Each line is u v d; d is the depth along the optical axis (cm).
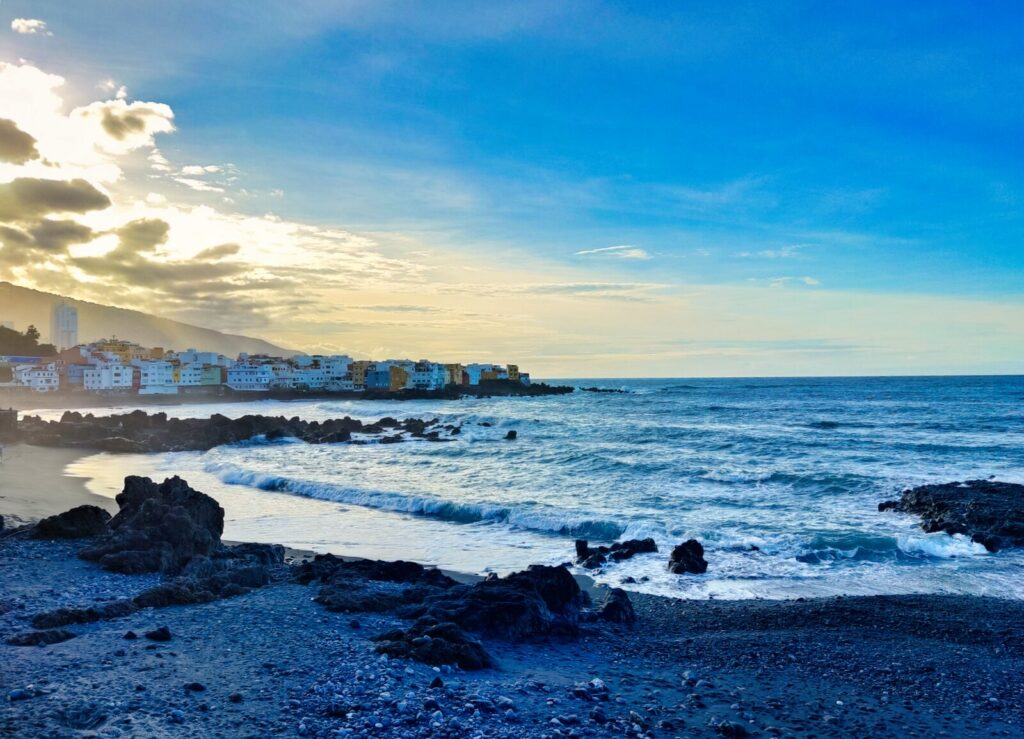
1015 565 2283
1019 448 5194
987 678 1281
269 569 1953
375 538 2681
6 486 3844
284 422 7950
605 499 3444
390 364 19925
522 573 1636
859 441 5691
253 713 916
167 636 1248
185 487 2600
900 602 1806
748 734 985
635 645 1445
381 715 924
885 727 1045
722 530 2722
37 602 1522
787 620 1652
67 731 823
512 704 999
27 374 14900
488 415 9925
